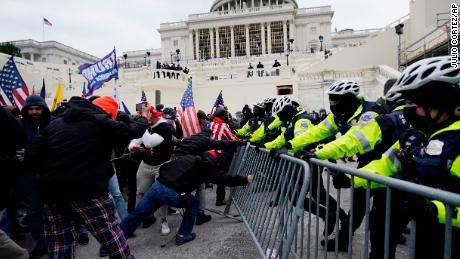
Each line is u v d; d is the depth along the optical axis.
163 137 4.01
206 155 3.61
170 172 3.43
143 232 4.06
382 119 2.23
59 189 2.26
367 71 18.00
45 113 3.70
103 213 2.39
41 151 2.42
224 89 23.44
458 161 1.36
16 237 3.98
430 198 1.22
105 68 8.45
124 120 4.62
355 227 2.71
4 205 2.38
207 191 6.43
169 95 22.72
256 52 62.66
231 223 4.30
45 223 2.40
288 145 3.07
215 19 61.34
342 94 2.63
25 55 61.00
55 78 20.98
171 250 3.45
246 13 60.12
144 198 3.43
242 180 3.53
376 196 2.11
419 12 21.02
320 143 3.48
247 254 3.26
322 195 2.95
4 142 2.33
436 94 1.39
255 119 6.94
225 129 5.32
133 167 4.63
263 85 22.66
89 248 3.63
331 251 3.20
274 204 2.98
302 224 2.35
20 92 6.03
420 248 1.53
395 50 22.67
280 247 2.67
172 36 66.38
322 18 60.84
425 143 1.55
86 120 2.41
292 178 2.62
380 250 2.10
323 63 23.45
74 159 2.28
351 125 2.66
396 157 1.65
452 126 1.41
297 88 20.27
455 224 1.19
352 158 8.88
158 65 24.50
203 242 3.64
